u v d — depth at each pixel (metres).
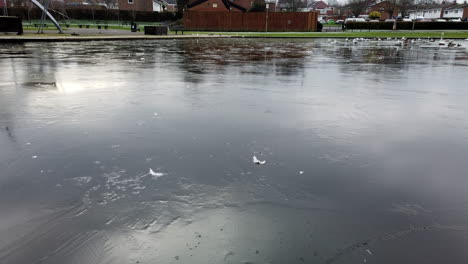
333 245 1.84
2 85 6.37
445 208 2.21
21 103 4.89
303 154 3.09
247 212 2.14
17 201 2.24
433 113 4.64
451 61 12.11
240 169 2.75
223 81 7.23
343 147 3.28
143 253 1.78
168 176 2.61
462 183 2.55
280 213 2.13
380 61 12.08
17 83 6.60
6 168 2.72
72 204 2.21
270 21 44.28
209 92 5.95
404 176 2.66
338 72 8.97
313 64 10.93
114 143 3.30
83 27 41.78
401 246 1.84
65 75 7.75
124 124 3.93
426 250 1.81
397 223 2.04
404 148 3.28
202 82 7.06
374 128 3.91
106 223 2.02
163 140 3.40
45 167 2.74
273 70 9.27
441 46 21.39
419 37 31.59
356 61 12.04
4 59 11.27
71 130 3.68
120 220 2.05
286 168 2.78
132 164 2.82
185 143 3.32
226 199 2.29
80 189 2.40
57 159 2.90
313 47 20.44
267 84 6.91
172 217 2.09
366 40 29.09
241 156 3.02
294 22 44.16
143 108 4.70
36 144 3.24
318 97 5.62
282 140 3.46
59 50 15.55
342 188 2.46
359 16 79.25
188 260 1.73
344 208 2.20
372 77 8.08
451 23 46.34
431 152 3.18
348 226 2.01
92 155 2.99
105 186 2.45
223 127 3.87
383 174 2.69
